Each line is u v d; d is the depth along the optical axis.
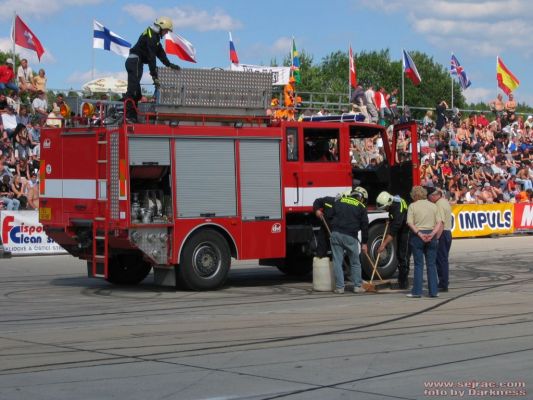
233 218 14.71
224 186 14.63
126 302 13.12
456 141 34.75
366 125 16.42
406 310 12.13
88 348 9.20
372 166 17.38
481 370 8.09
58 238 15.36
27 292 14.46
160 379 7.72
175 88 14.26
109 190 13.98
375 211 15.99
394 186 16.91
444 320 11.16
